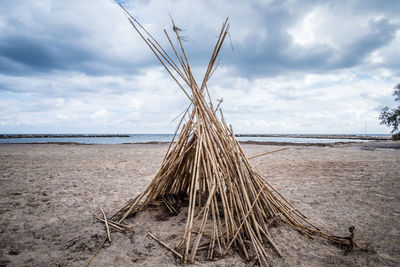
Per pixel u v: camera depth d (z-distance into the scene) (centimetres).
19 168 587
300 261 171
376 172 562
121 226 231
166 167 261
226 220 196
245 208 210
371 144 1997
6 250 185
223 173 220
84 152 1077
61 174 520
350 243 182
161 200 285
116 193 367
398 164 697
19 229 226
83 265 166
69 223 244
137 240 204
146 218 249
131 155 975
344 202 321
